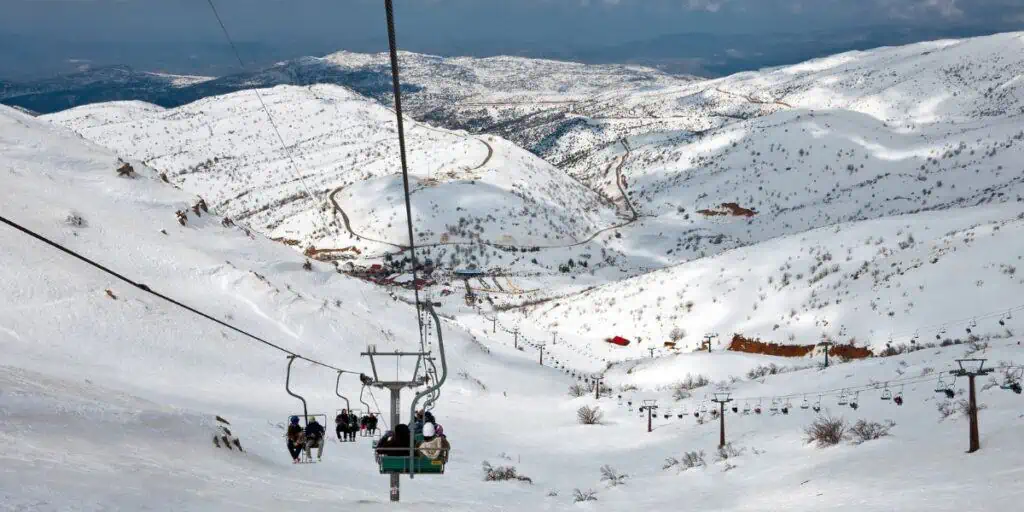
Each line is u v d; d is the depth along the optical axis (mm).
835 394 45250
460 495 24734
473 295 190250
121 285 58438
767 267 123125
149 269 64625
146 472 12852
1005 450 23172
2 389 17562
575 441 49500
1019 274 83000
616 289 145375
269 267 83250
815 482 25594
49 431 15531
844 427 34812
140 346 51812
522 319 151875
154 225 75000
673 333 113812
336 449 32406
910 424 32469
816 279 111062
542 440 50312
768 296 112188
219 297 66438
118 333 51906
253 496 12844
